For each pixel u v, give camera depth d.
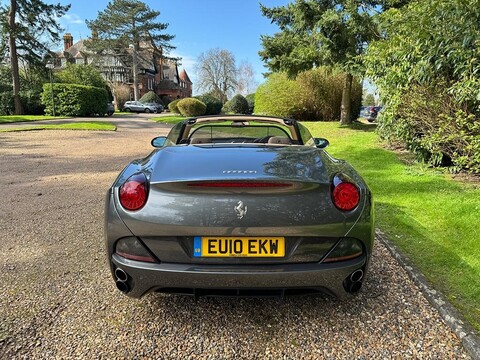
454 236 3.41
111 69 53.81
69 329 2.11
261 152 2.53
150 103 43.62
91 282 2.67
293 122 3.34
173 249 1.98
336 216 1.97
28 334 2.06
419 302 2.38
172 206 1.96
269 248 1.95
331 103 19.30
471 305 2.28
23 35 29.91
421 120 5.74
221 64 59.88
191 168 2.15
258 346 1.98
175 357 1.89
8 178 6.63
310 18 13.79
